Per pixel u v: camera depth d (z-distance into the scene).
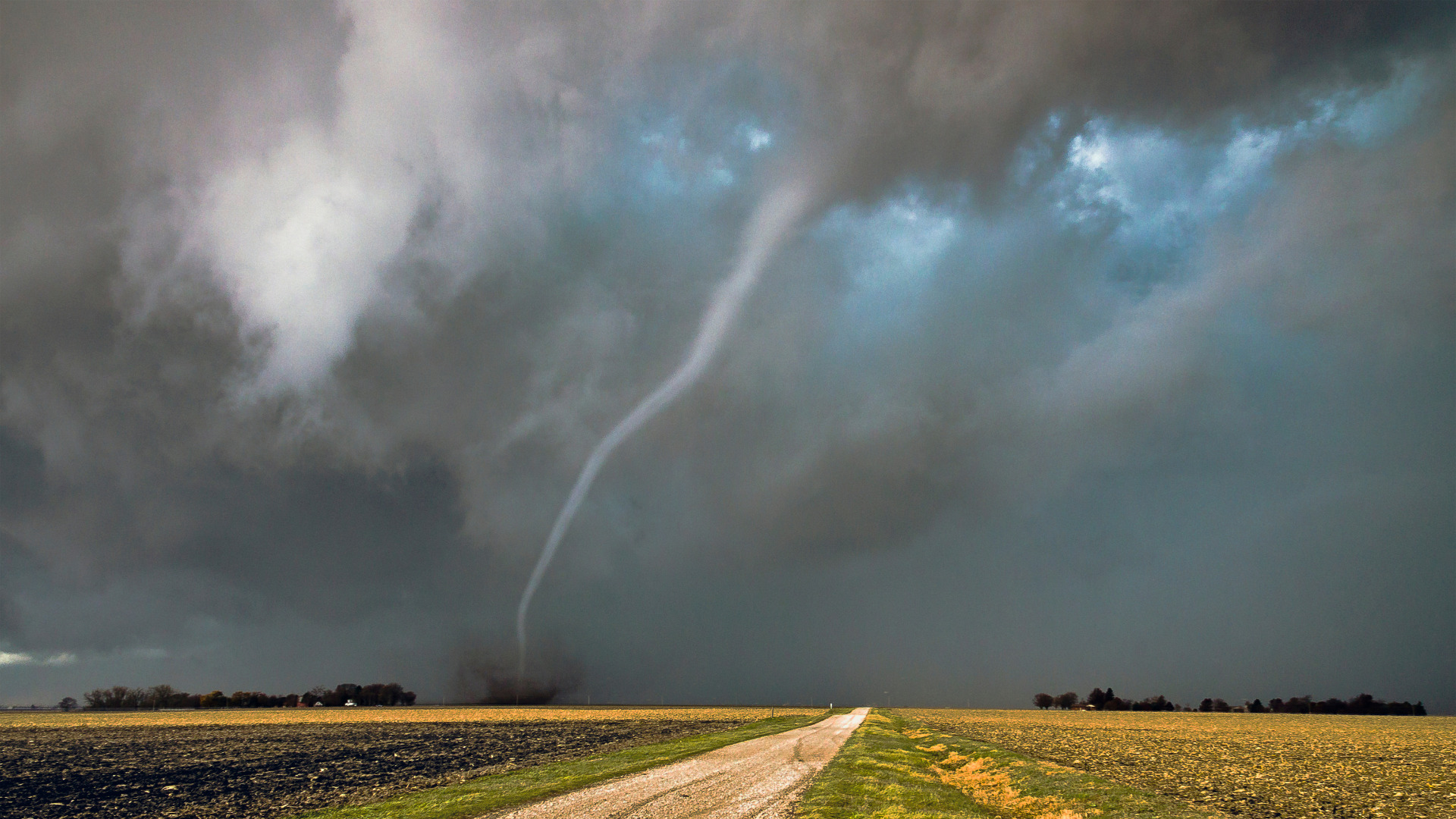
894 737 64.25
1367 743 75.00
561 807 26.14
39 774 46.56
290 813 30.28
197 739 78.12
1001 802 31.66
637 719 123.00
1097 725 108.88
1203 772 43.88
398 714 151.12
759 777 34.22
